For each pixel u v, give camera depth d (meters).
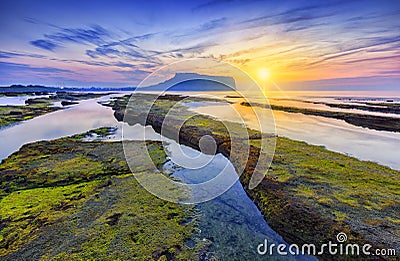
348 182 11.57
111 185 11.70
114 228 8.38
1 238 7.84
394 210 9.13
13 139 21.48
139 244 7.68
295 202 9.80
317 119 31.19
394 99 65.00
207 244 7.86
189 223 8.94
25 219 8.80
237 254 7.48
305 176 12.25
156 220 8.97
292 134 22.09
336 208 9.33
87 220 8.80
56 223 8.60
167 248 7.57
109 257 7.11
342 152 16.64
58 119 32.06
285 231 8.58
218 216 9.48
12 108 39.78
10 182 11.86
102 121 30.17
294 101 56.38
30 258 7.04
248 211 9.93
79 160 14.95
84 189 11.23
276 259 7.32
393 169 13.38
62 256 7.12
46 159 15.03
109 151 16.75
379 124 27.27
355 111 37.19
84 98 71.12
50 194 10.70
